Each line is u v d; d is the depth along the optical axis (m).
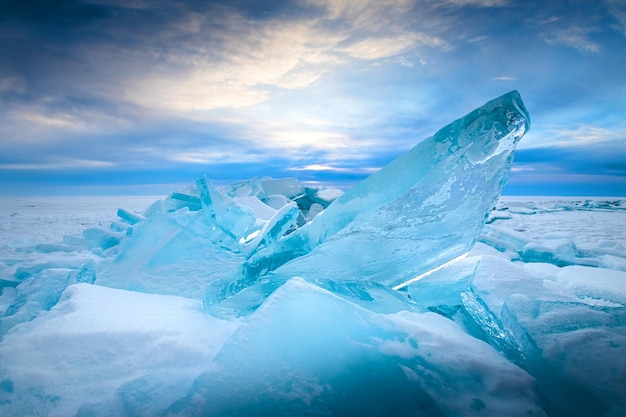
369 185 1.65
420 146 1.56
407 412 1.05
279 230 2.54
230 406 1.02
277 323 1.28
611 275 2.50
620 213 12.91
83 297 1.78
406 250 1.88
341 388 1.10
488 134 1.45
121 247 3.49
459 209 1.72
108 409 1.13
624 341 1.30
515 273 2.14
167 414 1.00
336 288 1.83
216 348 1.47
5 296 2.91
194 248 2.52
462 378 1.20
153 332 1.50
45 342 1.36
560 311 1.53
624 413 1.04
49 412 1.13
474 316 1.97
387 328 1.37
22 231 8.32
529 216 11.66
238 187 6.86
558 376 1.22
